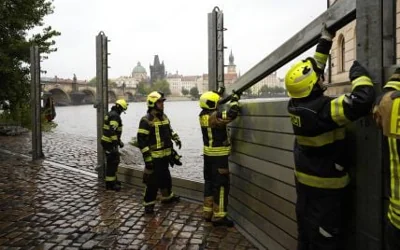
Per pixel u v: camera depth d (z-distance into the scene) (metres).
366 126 2.59
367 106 2.32
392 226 2.10
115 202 6.43
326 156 2.73
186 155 15.09
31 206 6.20
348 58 4.44
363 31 2.60
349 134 2.82
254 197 4.51
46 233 4.98
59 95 86.62
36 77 10.91
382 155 2.47
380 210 2.51
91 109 77.44
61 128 29.45
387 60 2.51
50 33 19.45
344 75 4.52
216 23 6.31
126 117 46.19
